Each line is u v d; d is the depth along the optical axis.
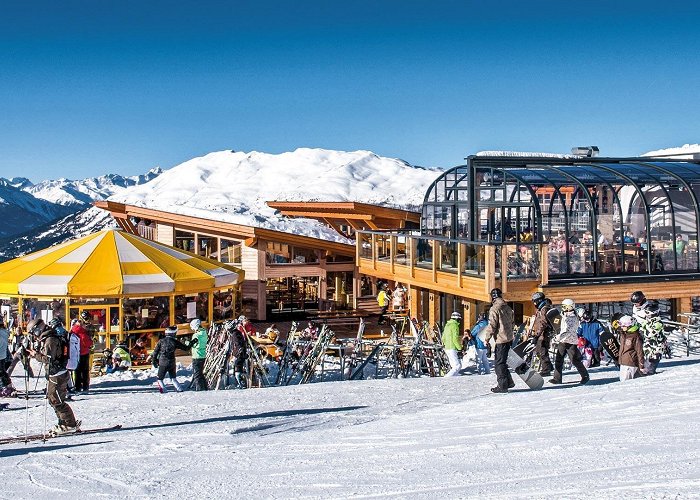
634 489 5.74
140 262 25.83
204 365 18.33
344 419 11.70
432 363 20.41
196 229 36.62
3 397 16.08
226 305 28.80
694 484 5.75
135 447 9.45
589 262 24.17
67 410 11.27
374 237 31.02
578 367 13.98
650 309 15.23
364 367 20.80
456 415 10.84
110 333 24.25
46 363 11.15
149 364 23.41
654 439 7.69
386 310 31.67
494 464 7.27
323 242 34.50
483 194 27.00
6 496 7.14
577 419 9.48
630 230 25.33
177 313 26.58
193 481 7.40
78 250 26.17
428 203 30.27
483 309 24.44
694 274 24.50
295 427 11.04
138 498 6.86
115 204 40.78
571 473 6.59
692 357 18.94
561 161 28.50
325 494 6.56
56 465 8.52
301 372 19.45
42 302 25.20
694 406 9.56
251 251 34.22
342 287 35.69
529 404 11.23
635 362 13.42
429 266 26.14
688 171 26.53
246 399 14.52
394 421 10.76
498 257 22.14
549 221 24.80
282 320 33.34
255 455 8.58
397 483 6.79
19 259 27.47
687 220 25.52
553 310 15.16
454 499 6.02
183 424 11.75
